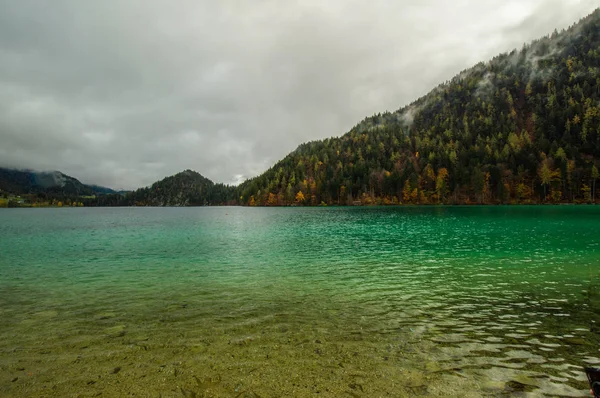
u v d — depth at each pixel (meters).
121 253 30.69
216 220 88.75
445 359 8.77
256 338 10.39
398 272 20.47
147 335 10.77
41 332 11.12
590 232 40.62
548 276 18.78
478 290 15.99
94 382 7.85
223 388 7.49
